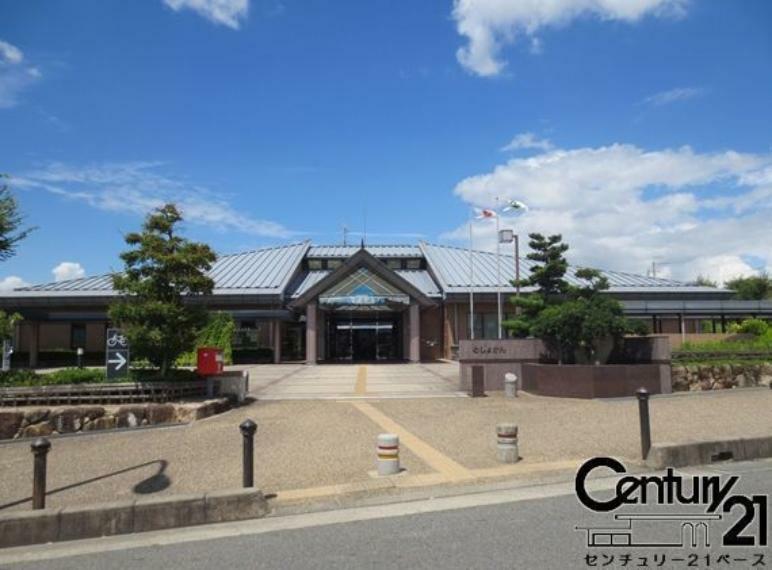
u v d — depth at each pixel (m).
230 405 16.05
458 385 21.12
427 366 30.69
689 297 38.81
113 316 15.38
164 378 15.45
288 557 5.76
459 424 13.00
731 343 23.08
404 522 6.78
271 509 7.52
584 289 21.00
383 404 16.19
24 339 36.88
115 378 15.36
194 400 15.16
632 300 38.03
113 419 13.77
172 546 6.28
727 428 12.21
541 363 19.05
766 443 10.03
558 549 5.75
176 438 12.20
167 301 15.68
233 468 9.55
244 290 35.41
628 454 10.04
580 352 18.50
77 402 14.20
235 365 32.69
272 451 10.65
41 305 35.34
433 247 43.25
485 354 19.14
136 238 15.68
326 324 36.31
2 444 12.31
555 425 12.76
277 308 35.19
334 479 8.74
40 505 7.04
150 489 8.52
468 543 5.96
